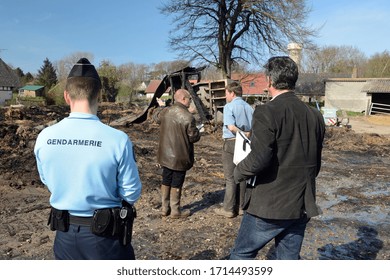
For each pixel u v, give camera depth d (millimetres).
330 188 7414
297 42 28562
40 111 21953
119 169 2098
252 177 2613
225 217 5355
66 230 2102
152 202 5949
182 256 4102
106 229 2082
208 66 32438
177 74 16703
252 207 2646
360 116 37344
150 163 9172
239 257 2832
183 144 4961
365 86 41750
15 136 10680
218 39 31234
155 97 18125
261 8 28734
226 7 30578
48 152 2059
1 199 5980
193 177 7840
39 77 57062
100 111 26844
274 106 2535
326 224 5238
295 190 2549
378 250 4379
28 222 5031
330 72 64438
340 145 13992
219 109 17594
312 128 2617
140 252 4180
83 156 2027
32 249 4168
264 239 2686
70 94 2105
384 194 7012
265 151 2463
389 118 34281
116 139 2074
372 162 10812
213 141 14156
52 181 2082
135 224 5027
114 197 2152
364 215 5707
